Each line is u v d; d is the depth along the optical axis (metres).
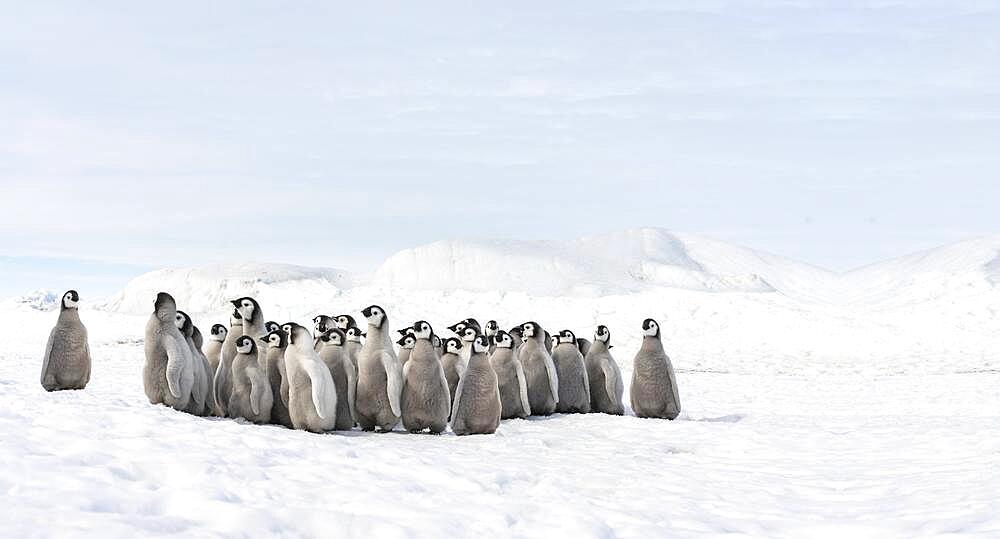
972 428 12.01
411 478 7.76
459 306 41.62
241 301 11.91
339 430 11.24
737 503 7.42
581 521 6.28
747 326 38.50
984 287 45.72
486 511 6.54
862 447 10.83
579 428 12.35
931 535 6.02
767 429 12.53
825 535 6.34
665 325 39.62
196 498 6.20
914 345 34.28
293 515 5.98
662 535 6.20
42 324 45.25
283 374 10.98
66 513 5.51
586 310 41.50
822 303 64.31
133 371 21.59
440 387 11.27
